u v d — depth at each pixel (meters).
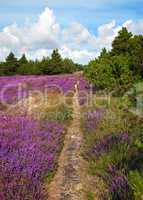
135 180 6.44
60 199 7.41
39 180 7.61
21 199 6.43
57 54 63.94
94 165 9.12
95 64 31.52
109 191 7.11
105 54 33.84
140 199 5.94
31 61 66.94
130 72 22.45
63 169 9.29
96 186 8.00
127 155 8.60
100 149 10.08
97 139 11.07
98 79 26.38
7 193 6.44
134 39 32.09
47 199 7.32
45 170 8.33
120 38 33.50
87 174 8.91
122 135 10.27
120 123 12.05
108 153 9.39
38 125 12.47
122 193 6.59
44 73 62.94
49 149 10.00
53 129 12.76
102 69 25.75
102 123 13.07
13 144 9.24
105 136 10.94
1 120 12.27
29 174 7.45
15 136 10.23
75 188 8.02
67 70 66.75
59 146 11.14
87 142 11.42
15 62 63.03
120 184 6.92
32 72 62.41
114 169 8.11
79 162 9.91
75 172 9.06
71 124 16.08
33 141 10.14
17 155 8.33
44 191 7.34
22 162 7.95
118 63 22.95
